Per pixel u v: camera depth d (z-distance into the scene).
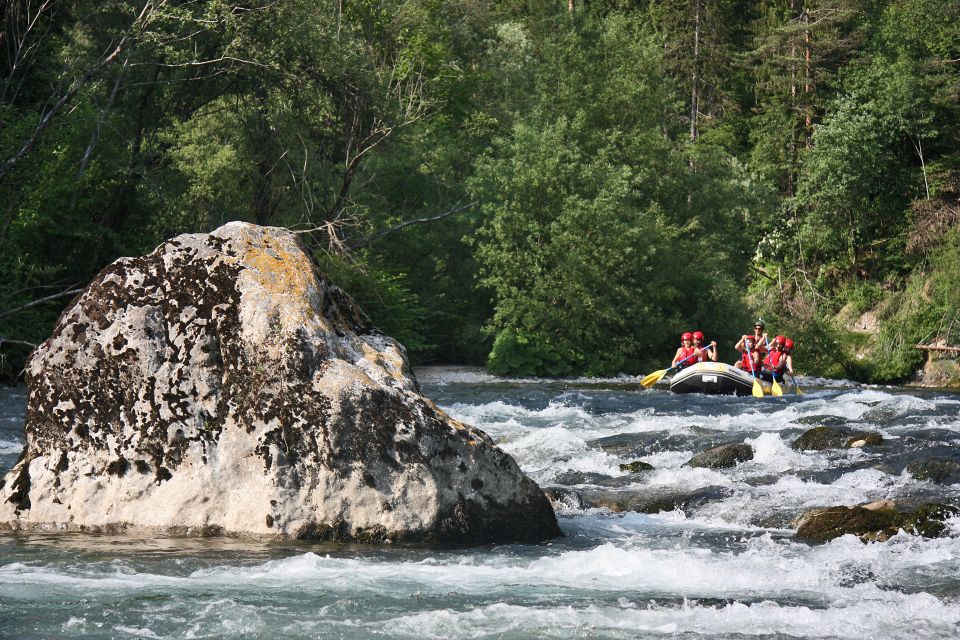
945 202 80.94
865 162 84.25
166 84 49.31
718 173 76.75
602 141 73.19
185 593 10.25
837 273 84.81
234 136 52.84
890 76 86.25
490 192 65.06
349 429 13.15
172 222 48.34
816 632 9.16
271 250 14.55
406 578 11.16
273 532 13.02
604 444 23.02
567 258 61.44
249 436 13.36
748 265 80.81
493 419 31.64
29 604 9.74
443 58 74.12
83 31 47.12
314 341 13.53
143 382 13.76
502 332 60.38
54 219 43.72
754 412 31.69
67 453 13.89
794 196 90.50
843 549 13.13
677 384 41.53
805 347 70.94
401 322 60.31
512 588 10.78
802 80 97.38
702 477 18.58
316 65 48.75
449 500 13.27
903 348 69.69
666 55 102.06
